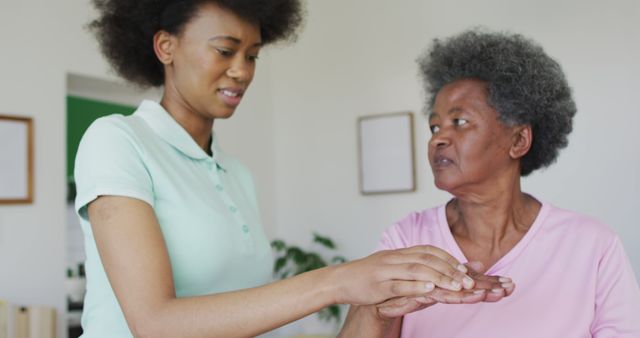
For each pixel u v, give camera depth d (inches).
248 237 52.4
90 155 44.0
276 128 210.8
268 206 206.1
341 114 197.5
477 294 35.1
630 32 153.5
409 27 184.7
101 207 41.5
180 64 49.2
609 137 155.0
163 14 49.5
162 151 49.0
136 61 56.3
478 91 54.1
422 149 181.5
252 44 49.0
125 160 44.4
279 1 54.8
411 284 34.7
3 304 125.8
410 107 183.8
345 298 36.2
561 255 53.6
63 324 143.8
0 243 134.1
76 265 172.6
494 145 54.1
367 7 192.9
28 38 141.7
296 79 207.3
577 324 51.8
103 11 56.1
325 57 201.2
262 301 36.4
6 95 137.0
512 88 53.3
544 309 52.3
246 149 199.8
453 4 177.5
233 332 36.5
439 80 58.5
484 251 56.1
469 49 55.9
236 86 49.3
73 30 150.2
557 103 56.1
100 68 154.7
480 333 52.4
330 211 199.3
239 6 46.7
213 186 52.3
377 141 188.9
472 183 54.2
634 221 151.5
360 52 193.9
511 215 56.2
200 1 47.4
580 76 159.2
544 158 58.9
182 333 36.9
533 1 165.8
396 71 186.9
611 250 53.4
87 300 47.3
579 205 157.9
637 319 51.5
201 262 48.1
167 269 39.9
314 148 203.0
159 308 37.7
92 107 168.6
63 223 145.3
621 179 153.1
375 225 190.2
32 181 139.9
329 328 194.7
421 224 58.9
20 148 138.4
